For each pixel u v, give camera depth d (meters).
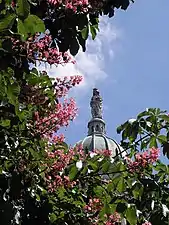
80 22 5.42
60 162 5.95
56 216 5.96
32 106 5.75
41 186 5.84
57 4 5.35
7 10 4.31
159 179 6.19
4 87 4.65
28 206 5.36
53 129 5.86
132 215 5.54
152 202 6.02
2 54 4.35
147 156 5.78
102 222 6.25
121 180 5.65
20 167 5.50
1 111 5.10
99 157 6.04
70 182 5.90
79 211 6.10
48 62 5.46
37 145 5.71
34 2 5.38
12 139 5.52
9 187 5.03
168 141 6.12
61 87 5.89
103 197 6.04
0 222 4.86
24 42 5.03
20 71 5.20
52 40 5.45
